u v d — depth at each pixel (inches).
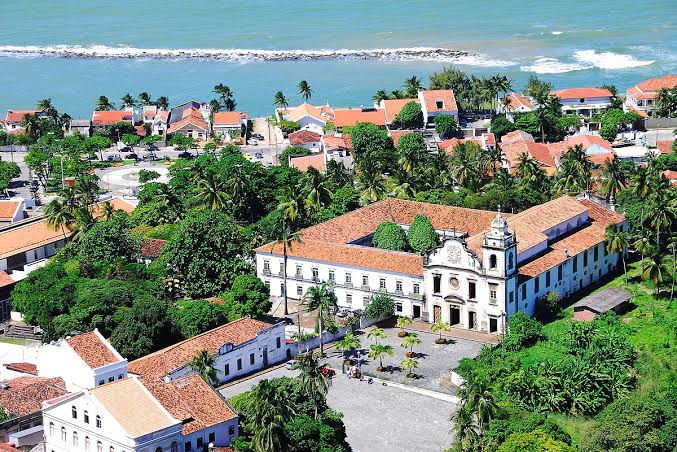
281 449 7150.6
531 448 7618.1
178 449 7308.1
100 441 7283.5
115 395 7342.5
